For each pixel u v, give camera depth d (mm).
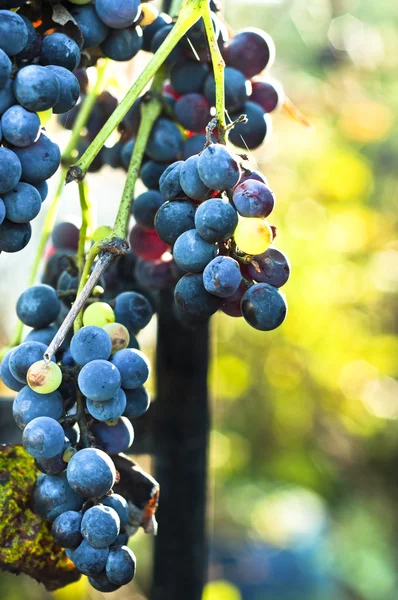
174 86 792
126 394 739
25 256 1531
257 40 790
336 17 2568
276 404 2881
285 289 2641
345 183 2809
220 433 2863
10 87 713
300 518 2826
